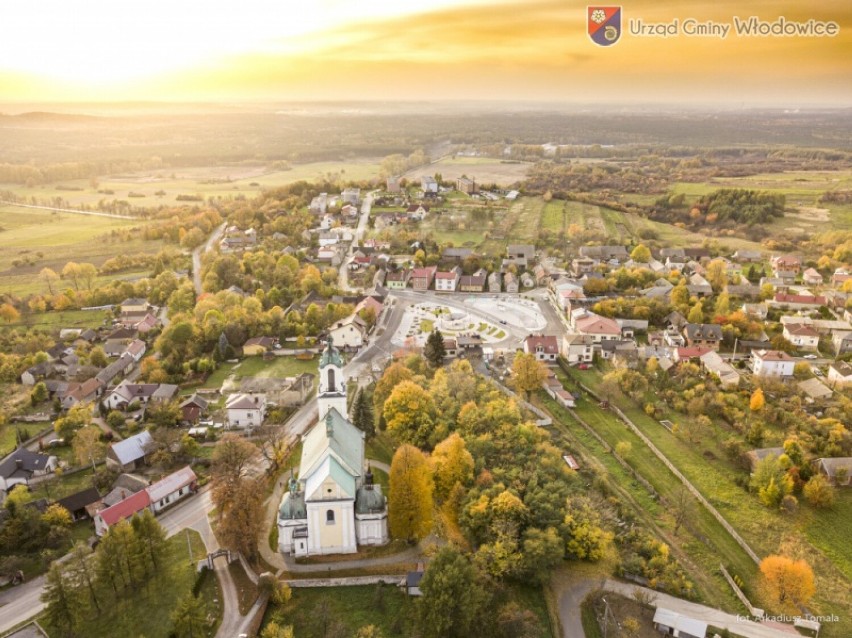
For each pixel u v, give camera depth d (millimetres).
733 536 114000
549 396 164875
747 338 197000
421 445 131625
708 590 101125
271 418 151500
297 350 195250
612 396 161875
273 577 95688
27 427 152625
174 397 164000
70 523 114750
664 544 109125
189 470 126375
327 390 120750
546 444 130750
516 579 100000
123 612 92625
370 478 120188
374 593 96625
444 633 87375
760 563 105500
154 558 98812
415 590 95375
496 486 110312
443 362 183750
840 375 167250
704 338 194250
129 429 148250
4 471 127562
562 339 197125
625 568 102812
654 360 175750
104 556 93500
